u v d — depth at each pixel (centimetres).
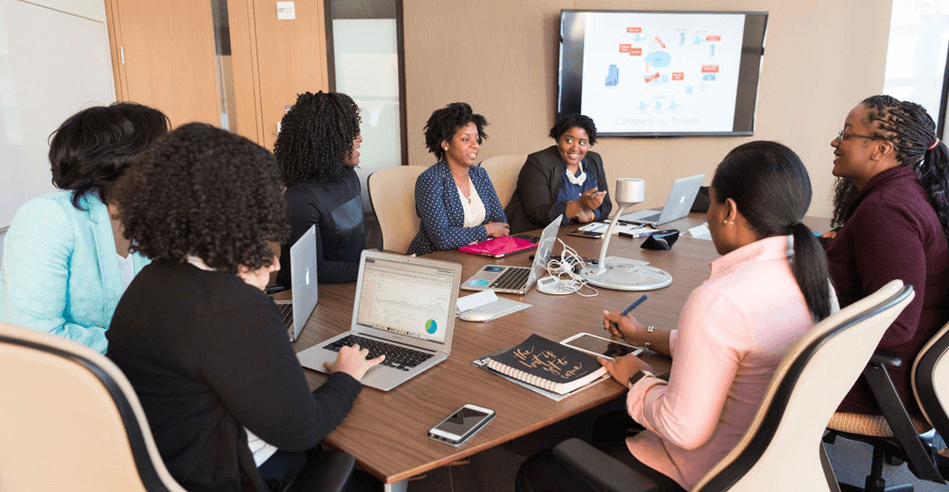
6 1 268
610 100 449
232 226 88
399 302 150
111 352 93
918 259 139
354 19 423
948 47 460
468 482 201
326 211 212
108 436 77
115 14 383
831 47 461
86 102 347
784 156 102
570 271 200
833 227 234
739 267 104
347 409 112
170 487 84
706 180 477
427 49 431
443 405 120
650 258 230
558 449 107
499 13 432
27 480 85
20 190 277
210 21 398
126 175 91
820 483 110
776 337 98
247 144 92
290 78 414
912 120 148
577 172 325
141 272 95
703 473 108
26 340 73
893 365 138
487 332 157
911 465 145
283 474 115
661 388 113
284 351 92
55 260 129
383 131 444
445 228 256
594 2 436
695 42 446
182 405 90
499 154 452
